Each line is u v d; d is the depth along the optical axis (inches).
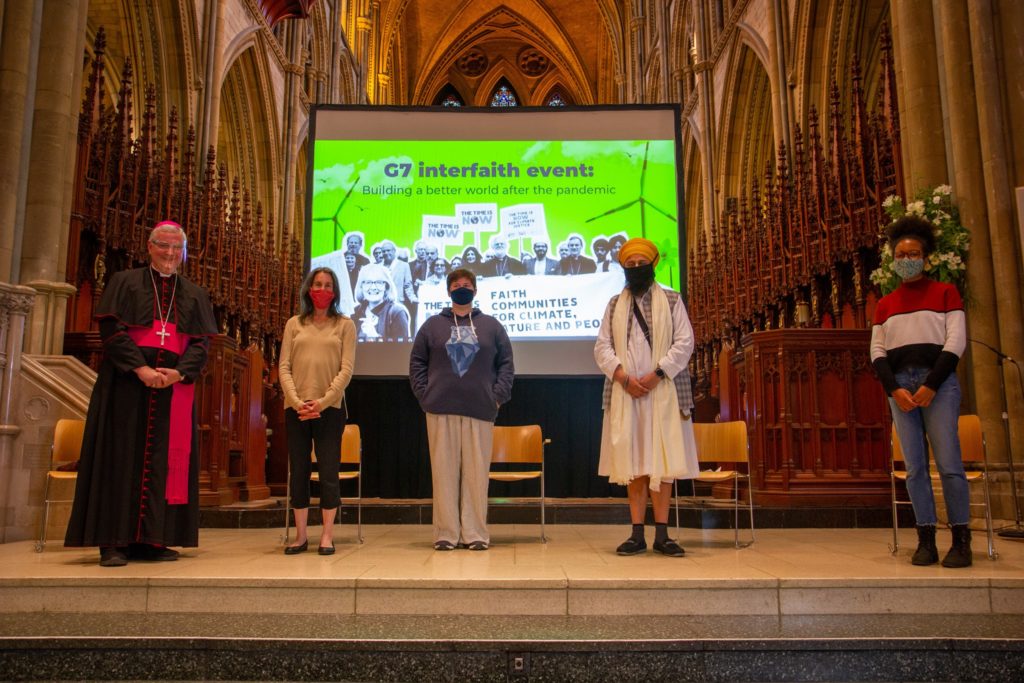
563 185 339.6
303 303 204.8
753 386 289.0
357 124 342.3
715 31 710.5
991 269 257.4
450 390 201.3
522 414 355.6
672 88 880.3
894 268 181.8
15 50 271.1
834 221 359.3
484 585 144.4
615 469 185.9
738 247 493.0
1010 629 130.2
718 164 700.0
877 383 276.1
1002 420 249.4
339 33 898.7
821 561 173.9
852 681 121.0
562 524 278.1
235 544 213.3
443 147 341.7
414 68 1416.1
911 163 282.5
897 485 268.7
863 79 497.0
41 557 182.9
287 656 121.8
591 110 344.2
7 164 265.7
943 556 183.2
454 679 120.3
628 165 340.5
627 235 336.5
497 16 1381.6
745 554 187.9
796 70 518.0
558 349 330.3
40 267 272.5
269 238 557.9
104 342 177.2
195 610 145.6
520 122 343.3
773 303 436.8
